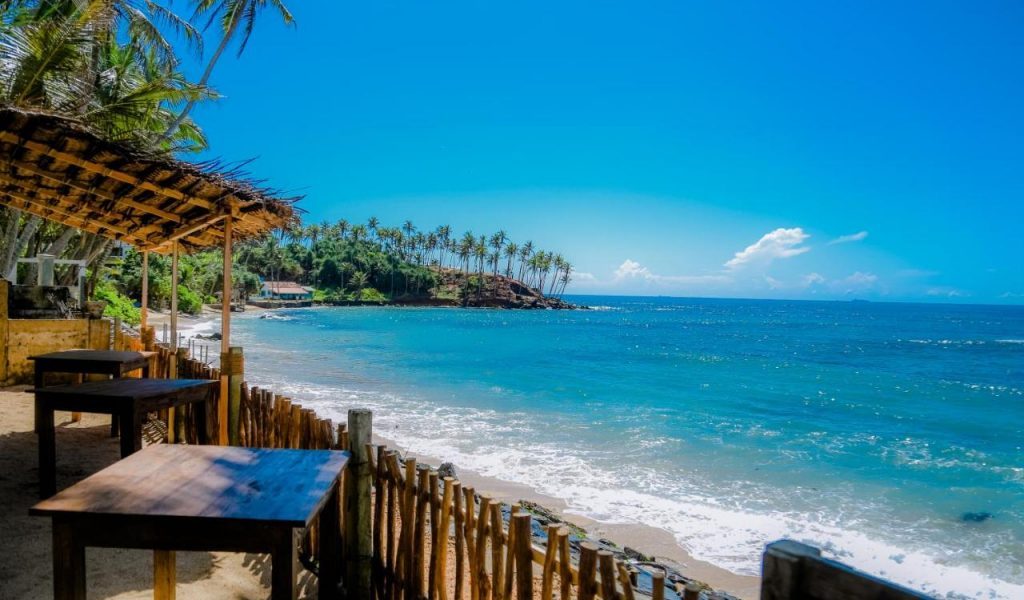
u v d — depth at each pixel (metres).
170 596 3.29
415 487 3.79
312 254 126.94
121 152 4.55
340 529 4.04
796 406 21.05
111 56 16.73
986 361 42.81
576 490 9.90
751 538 8.26
